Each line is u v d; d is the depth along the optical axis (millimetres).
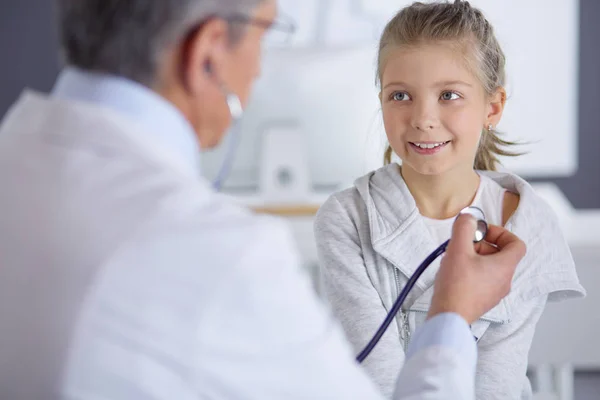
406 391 800
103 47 723
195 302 644
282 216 2836
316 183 2979
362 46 2934
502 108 1308
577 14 3254
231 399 660
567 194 3412
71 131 722
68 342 643
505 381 1141
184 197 685
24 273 666
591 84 3326
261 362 664
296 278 698
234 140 846
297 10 2967
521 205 1216
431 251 1202
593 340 2459
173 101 751
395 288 1207
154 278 646
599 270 2469
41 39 3385
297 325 680
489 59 1224
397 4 2988
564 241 1218
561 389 2486
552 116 3246
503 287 913
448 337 829
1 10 3359
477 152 1396
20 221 685
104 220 668
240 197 2967
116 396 643
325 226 1263
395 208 1227
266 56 2902
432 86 1180
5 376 658
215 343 646
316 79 2914
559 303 2453
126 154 708
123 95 729
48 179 698
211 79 757
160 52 723
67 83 757
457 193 1248
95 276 646
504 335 1170
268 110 2922
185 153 759
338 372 702
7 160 722
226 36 748
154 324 641
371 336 1161
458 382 790
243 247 661
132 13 715
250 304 652
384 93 1223
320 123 2930
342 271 1222
